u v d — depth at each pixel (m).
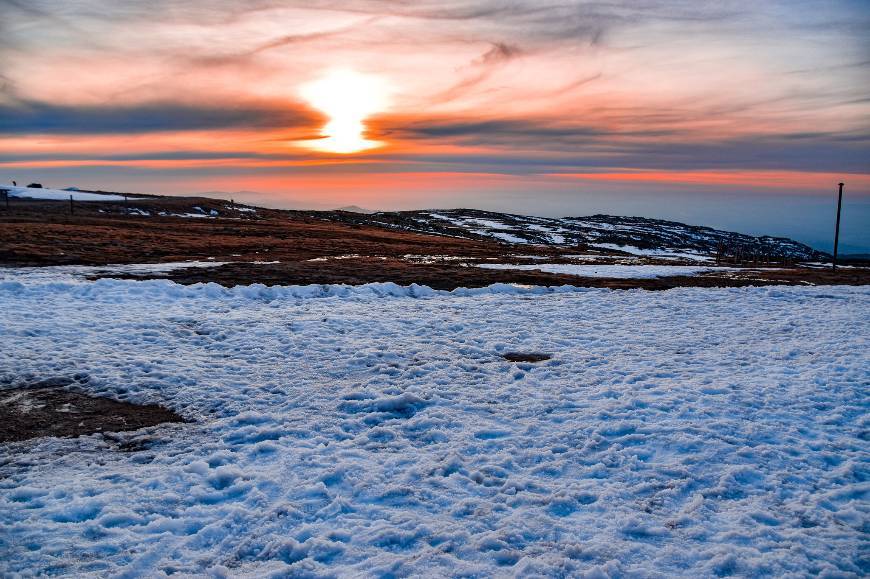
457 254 54.25
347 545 6.24
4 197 99.44
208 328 16.14
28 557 5.89
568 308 20.86
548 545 6.23
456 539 6.32
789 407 10.38
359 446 8.85
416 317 18.47
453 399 10.91
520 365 13.24
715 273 36.53
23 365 12.09
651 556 6.03
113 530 6.44
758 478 7.80
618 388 11.52
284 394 11.16
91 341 14.18
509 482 7.64
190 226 71.25
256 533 6.44
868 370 12.42
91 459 8.21
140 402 10.52
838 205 46.47
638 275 34.31
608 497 7.28
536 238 142.00
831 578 5.64
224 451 8.49
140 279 25.62
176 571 5.83
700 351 14.59
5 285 19.69
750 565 5.81
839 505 7.07
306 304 20.69
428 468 8.02
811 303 22.72
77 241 42.00
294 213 136.38
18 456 8.21
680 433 9.16
